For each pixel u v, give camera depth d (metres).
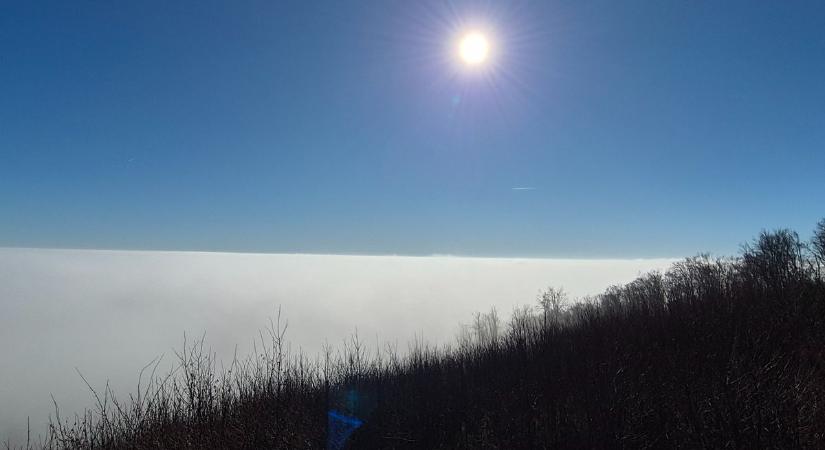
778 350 6.72
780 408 5.16
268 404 7.16
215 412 6.85
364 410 7.45
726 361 6.62
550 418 5.90
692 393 5.89
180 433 6.54
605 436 5.34
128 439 6.50
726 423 5.10
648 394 6.11
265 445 6.33
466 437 6.04
